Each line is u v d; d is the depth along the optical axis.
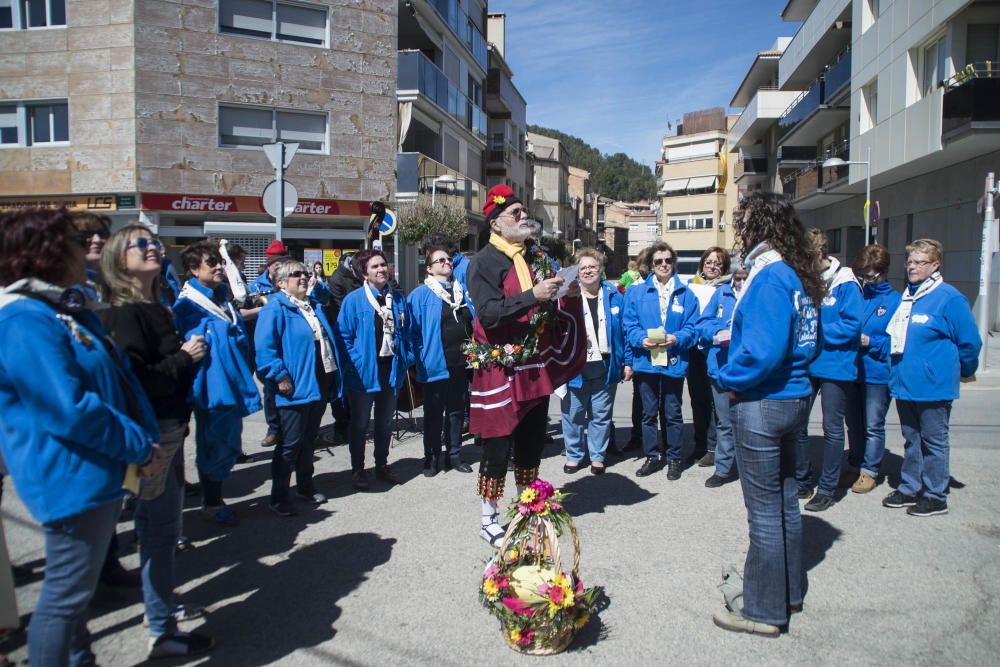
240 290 7.91
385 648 3.27
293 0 20.20
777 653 3.20
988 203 12.35
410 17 24.67
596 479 5.99
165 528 3.19
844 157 23.69
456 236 22.83
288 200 9.80
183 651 3.18
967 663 3.11
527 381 4.14
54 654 2.53
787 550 3.55
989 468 6.18
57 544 2.51
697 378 6.38
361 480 5.69
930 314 4.82
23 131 18.75
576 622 3.26
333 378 5.60
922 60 17.48
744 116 37.03
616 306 6.36
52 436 2.42
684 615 3.56
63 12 18.47
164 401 3.24
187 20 18.81
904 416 5.10
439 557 4.31
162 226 19.23
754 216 3.38
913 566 4.11
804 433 5.32
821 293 3.38
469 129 32.28
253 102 19.81
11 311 2.39
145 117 18.44
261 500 5.49
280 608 3.66
